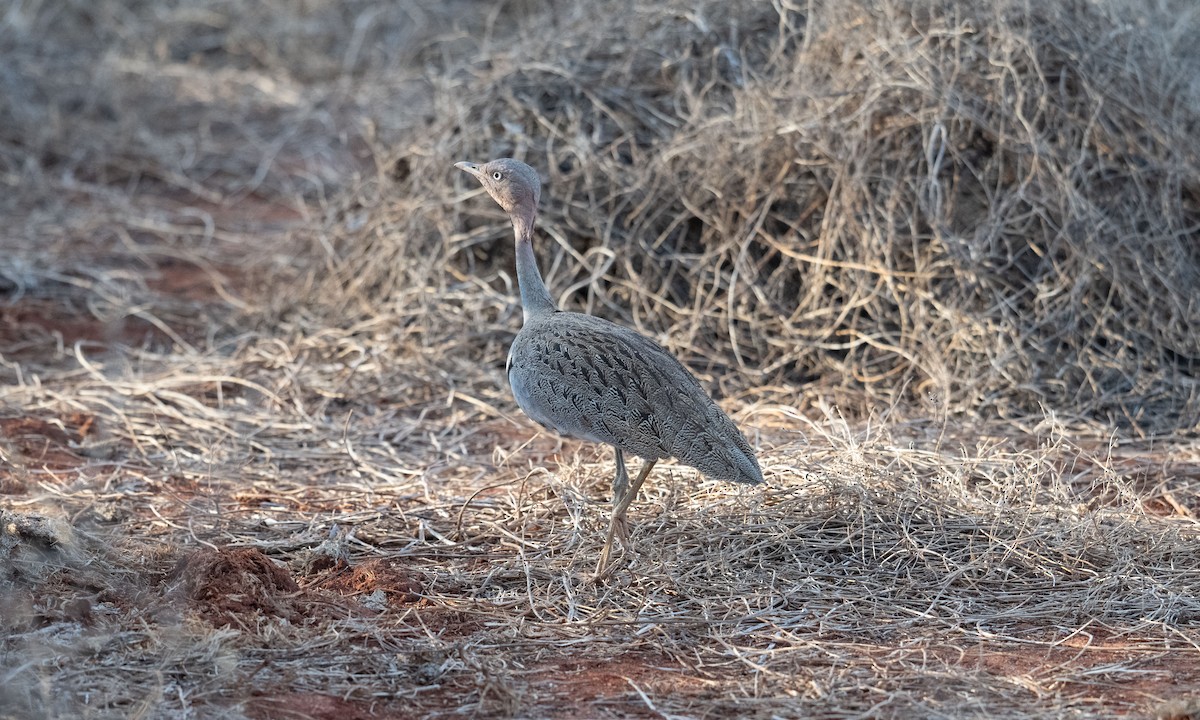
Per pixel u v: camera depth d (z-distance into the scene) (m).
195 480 15.78
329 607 12.12
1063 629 12.00
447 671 11.04
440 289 20.45
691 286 19.89
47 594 12.05
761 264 19.52
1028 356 18.02
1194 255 19.36
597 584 12.90
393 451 16.77
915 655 11.46
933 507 14.01
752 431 16.86
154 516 14.52
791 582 12.80
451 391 18.58
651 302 20.02
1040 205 18.69
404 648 11.45
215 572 12.14
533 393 12.76
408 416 18.17
